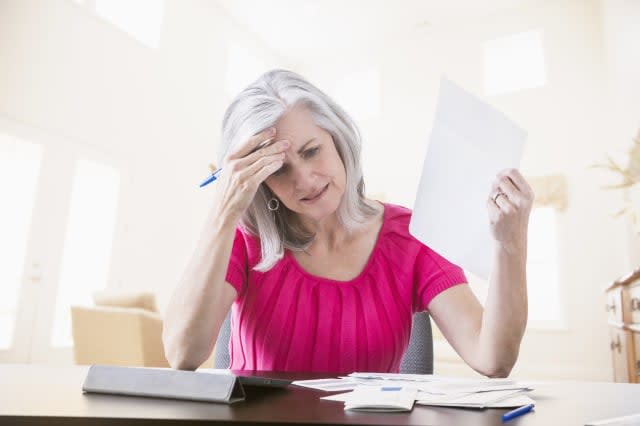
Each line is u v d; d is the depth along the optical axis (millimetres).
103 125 4215
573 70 5383
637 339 2145
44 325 3672
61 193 3840
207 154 5430
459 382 567
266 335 861
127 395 457
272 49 6781
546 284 5199
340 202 894
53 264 3752
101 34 4258
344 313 863
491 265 696
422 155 6023
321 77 6996
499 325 683
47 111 3756
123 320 2572
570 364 4848
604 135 5117
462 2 5715
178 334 694
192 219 5133
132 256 4422
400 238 938
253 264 897
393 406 399
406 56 6371
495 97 5707
